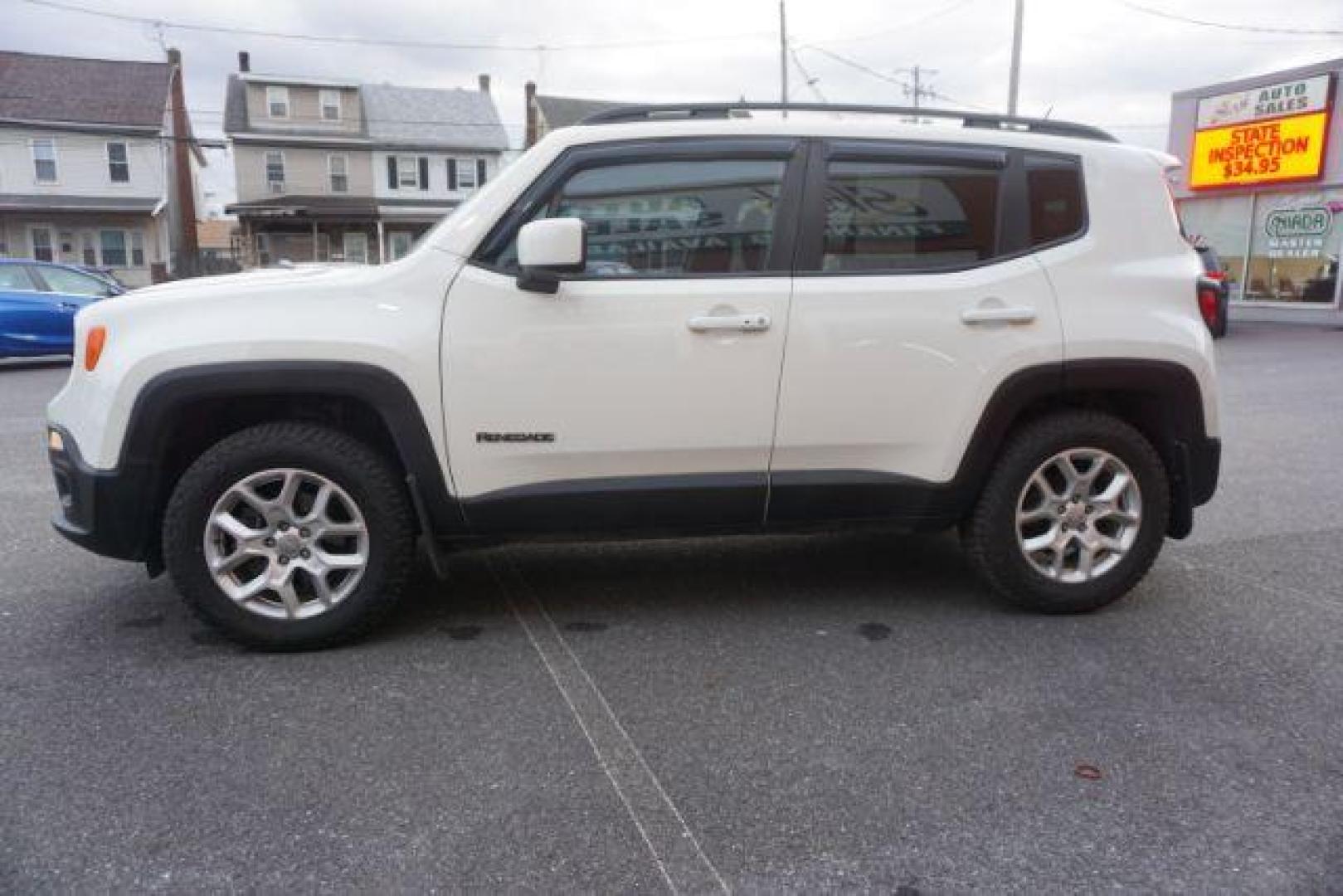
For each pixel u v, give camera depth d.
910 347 3.65
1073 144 3.89
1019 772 2.75
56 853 2.36
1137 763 2.80
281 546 3.48
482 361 3.44
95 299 14.35
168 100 35.59
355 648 3.60
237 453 3.39
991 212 3.78
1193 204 22.88
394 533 3.52
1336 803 2.60
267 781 2.68
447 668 3.43
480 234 3.50
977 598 4.15
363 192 41.25
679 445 3.59
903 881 2.29
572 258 3.29
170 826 2.47
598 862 2.35
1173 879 2.29
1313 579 4.41
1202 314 3.94
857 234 3.69
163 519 3.52
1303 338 17.36
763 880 2.29
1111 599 3.94
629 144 3.58
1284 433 8.13
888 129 3.74
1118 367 3.77
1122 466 3.86
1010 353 3.71
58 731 2.95
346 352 3.36
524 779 2.70
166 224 36.16
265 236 39.59
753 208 3.63
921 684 3.31
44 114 33.03
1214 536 5.12
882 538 5.03
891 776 2.73
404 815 2.53
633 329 3.50
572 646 3.62
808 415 3.64
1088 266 3.82
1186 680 3.34
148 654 3.53
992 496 3.81
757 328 3.55
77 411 3.46
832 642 3.66
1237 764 2.79
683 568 4.53
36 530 5.15
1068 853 2.39
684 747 2.88
